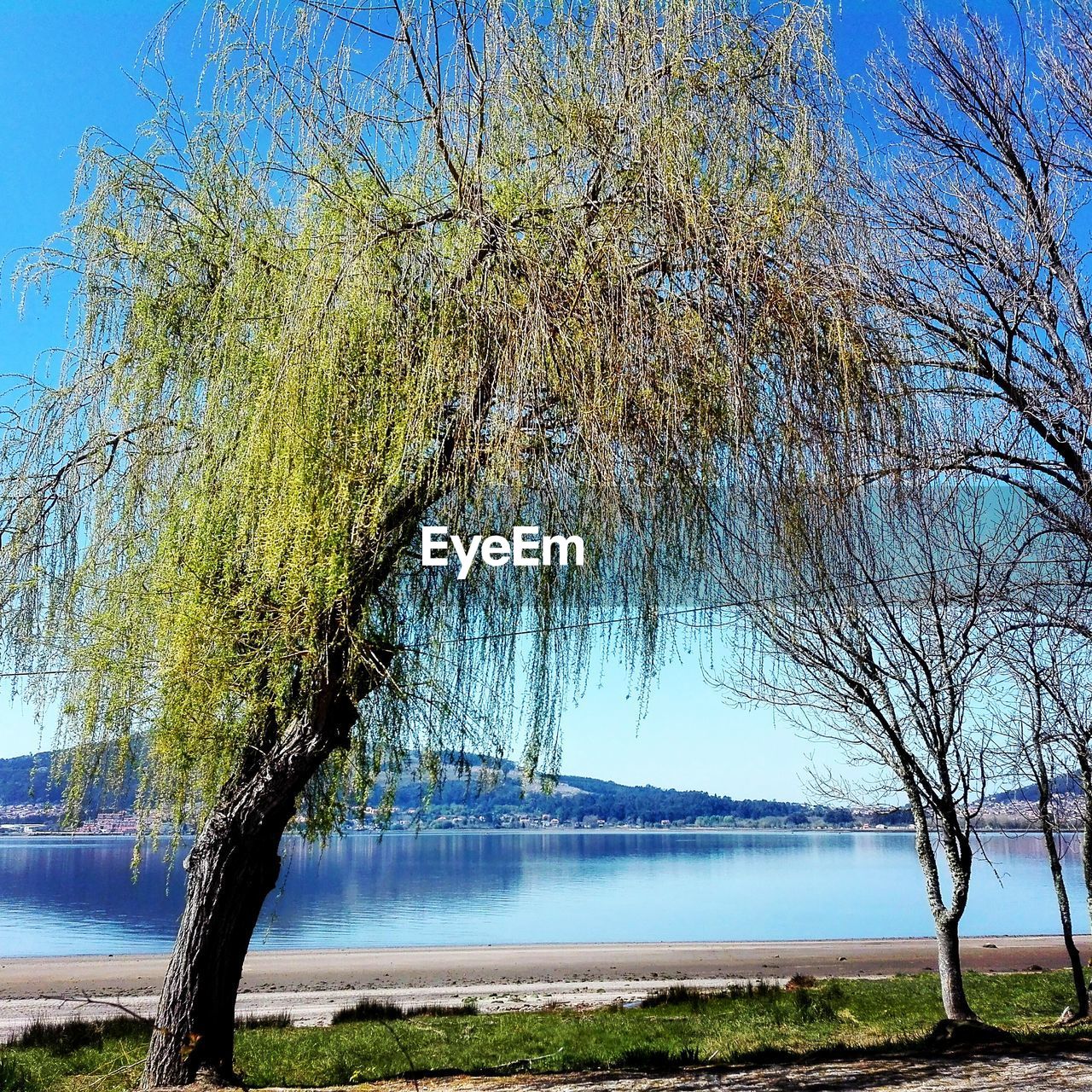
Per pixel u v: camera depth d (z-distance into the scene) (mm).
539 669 5637
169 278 6859
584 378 4906
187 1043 6074
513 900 65000
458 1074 7703
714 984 24812
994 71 7250
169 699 5609
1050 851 11211
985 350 7129
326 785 7344
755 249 5090
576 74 5355
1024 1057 6824
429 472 5441
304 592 5270
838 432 5180
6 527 7055
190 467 6203
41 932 43906
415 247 5453
